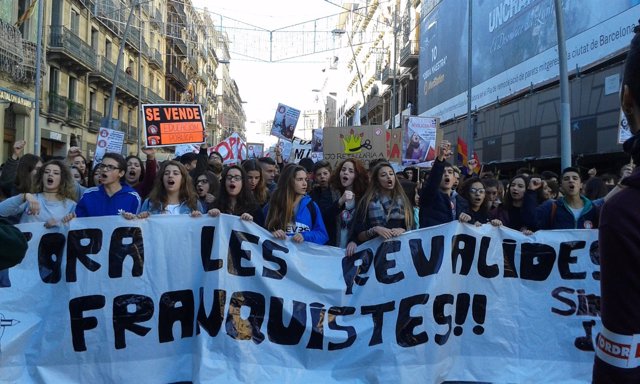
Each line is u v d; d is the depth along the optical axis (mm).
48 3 25453
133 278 4316
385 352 4316
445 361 4391
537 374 4441
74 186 5125
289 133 13641
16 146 7176
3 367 4043
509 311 4559
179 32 48562
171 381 4250
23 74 22188
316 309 4422
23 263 4203
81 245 4289
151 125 10695
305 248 4555
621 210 1396
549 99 18359
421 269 4465
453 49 28391
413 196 6125
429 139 9852
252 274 4418
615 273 1388
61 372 4148
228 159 12422
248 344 4285
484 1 24328
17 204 4875
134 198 5016
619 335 1381
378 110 53344
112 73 32875
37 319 4168
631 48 1476
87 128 30703
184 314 4359
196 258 4406
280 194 4820
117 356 4230
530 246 4602
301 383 4238
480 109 24672
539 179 6613
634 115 1456
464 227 4559
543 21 18891
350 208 5328
